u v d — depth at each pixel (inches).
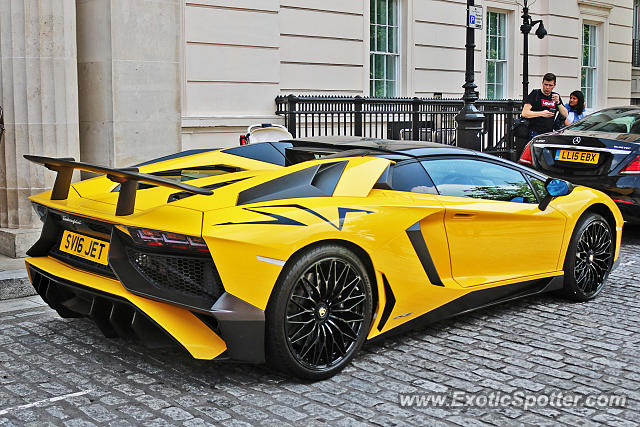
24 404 144.6
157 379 158.2
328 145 199.2
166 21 323.9
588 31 786.8
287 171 170.4
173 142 331.3
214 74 435.8
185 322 150.6
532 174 217.5
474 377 162.4
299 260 152.6
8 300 227.5
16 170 275.9
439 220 181.3
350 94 537.0
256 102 459.2
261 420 137.9
